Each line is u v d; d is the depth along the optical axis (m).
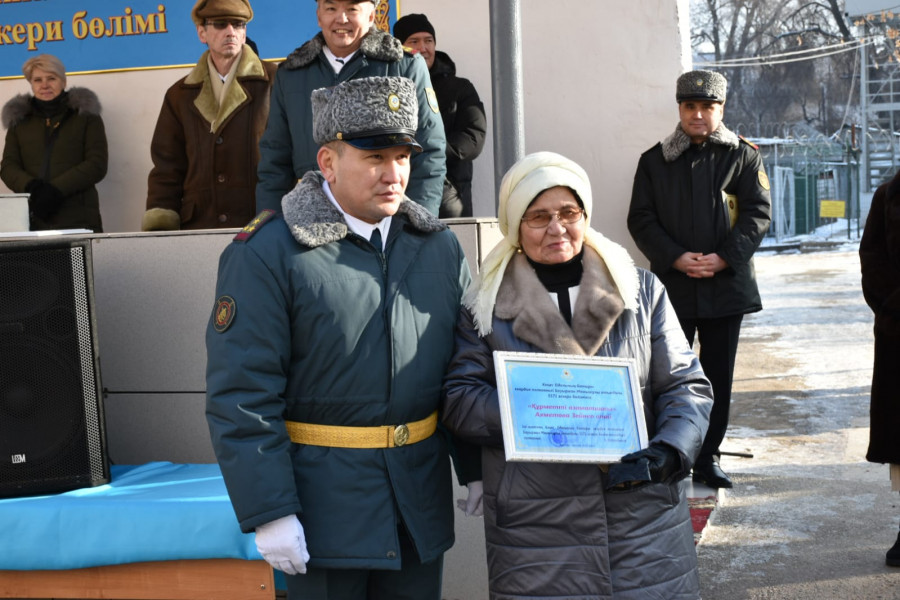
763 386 9.01
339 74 4.00
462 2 5.93
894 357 4.45
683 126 5.46
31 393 3.39
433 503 2.69
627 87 5.76
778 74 35.53
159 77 6.37
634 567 2.52
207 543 3.08
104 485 3.49
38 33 6.50
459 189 5.24
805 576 4.43
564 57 5.82
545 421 2.47
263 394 2.47
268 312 2.50
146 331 4.14
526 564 2.55
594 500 2.52
